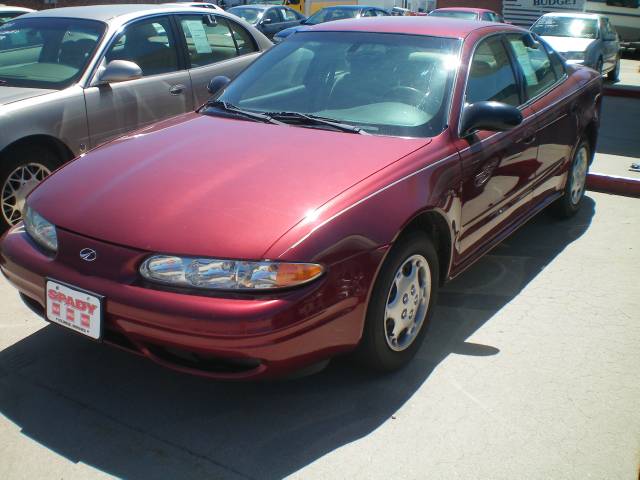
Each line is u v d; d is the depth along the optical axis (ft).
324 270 8.34
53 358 10.48
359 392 9.75
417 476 8.10
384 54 12.37
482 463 8.34
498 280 13.74
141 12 18.30
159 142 10.82
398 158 10.00
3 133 14.29
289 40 13.82
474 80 12.12
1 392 9.57
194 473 8.08
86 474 8.03
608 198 19.69
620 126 31.01
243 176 9.33
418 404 9.49
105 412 9.21
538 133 13.82
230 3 65.10
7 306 12.20
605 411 9.44
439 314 12.18
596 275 14.06
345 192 9.00
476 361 10.62
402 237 9.62
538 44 15.62
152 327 8.18
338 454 8.45
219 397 9.61
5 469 8.07
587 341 11.33
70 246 8.91
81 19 17.67
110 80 16.10
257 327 7.89
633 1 61.82
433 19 13.87
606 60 44.06
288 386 9.87
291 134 10.78
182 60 18.84
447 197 10.37
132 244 8.45
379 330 9.41
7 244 9.75
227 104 12.48
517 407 9.48
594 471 8.25
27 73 16.53
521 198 13.70
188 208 8.73
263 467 8.20
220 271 8.06
